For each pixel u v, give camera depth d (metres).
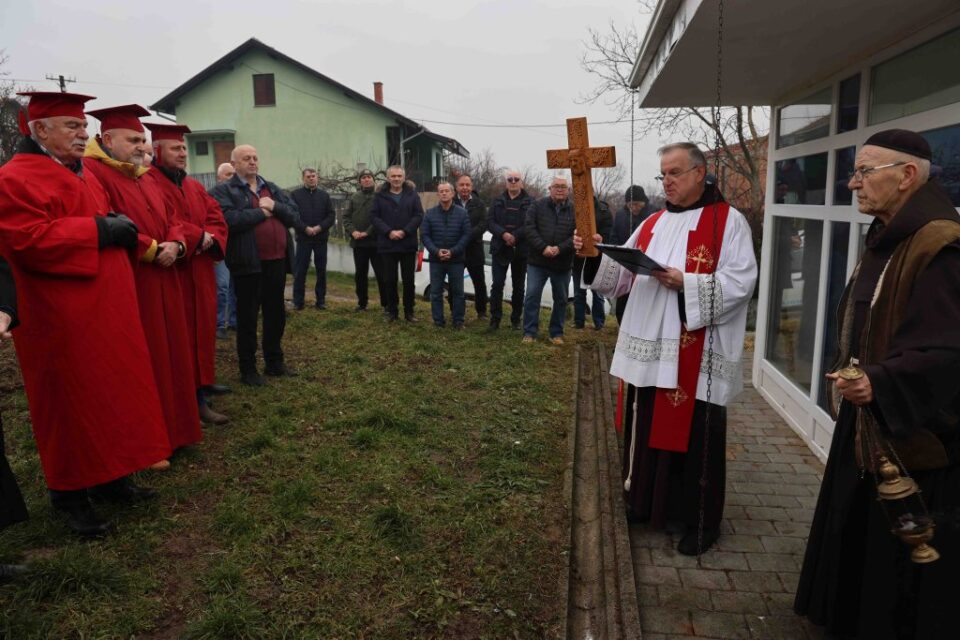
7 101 13.47
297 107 24.16
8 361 5.30
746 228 3.11
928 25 3.11
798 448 4.55
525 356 6.53
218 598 2.64
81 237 2.84
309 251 8.45
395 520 3.26
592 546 3.39
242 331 5.08
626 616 2.73
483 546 3.17
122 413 3.01
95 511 3.22
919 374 1.95
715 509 3.21
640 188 7.93
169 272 3.70
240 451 3.96
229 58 23.72
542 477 3.97
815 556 2.52
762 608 2.82
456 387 5.45
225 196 4.82
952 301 1.97
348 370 5.67
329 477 3.71
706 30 3.29
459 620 2.66
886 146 2.17
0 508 2.58
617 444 4.46
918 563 2.08
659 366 3.14
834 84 4.18
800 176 4.84
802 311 4.82
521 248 7.72
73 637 2.41
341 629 2.55
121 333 3.01
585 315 9.55
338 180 21.62
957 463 2.07
